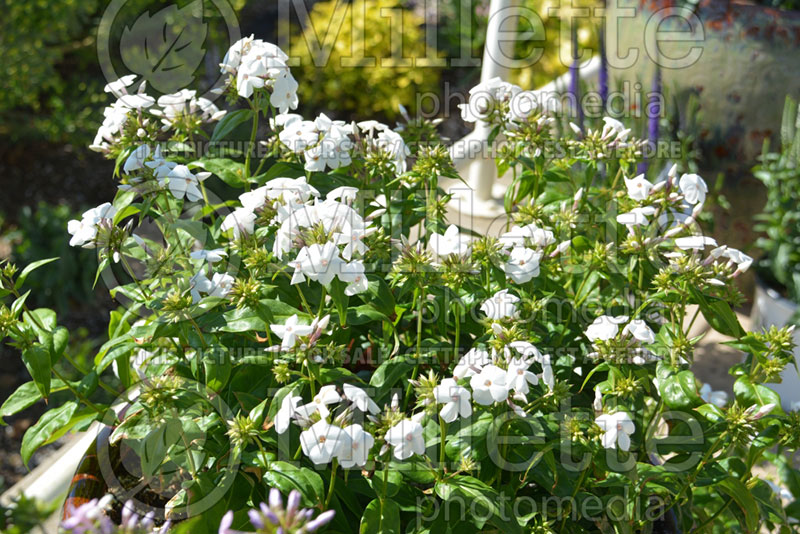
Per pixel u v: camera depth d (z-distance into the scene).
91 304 6.78
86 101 8.43
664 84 4.67
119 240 2.34
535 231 2.45
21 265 6.71
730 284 2.48
